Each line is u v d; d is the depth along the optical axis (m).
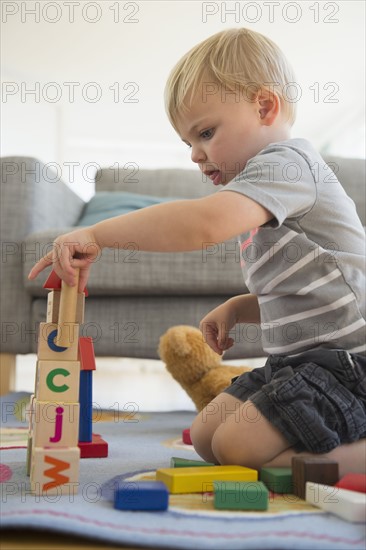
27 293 1.88
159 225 0.82
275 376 0.88
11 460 0.96
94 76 4.47
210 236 0.82
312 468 0.73
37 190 1.98
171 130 5.55
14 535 0.59
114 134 5.62
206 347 1.49
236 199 0.84
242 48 1.05
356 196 2.29
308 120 5.29
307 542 0.55
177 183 2.59
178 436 1.29
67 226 2.23
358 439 0.83
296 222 0.95
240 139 1.03
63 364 0.76
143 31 3.87
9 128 4.32
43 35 3.93
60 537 0.58
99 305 1.83
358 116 4.91
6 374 1.91
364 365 0.87
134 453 1.06
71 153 5.87
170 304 1.81
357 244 0.96
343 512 0.64
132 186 2.61
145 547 0.55
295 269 0.95
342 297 0.93
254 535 0.57
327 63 4.24
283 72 1.08
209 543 0.54
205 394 1.47
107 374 3.18
